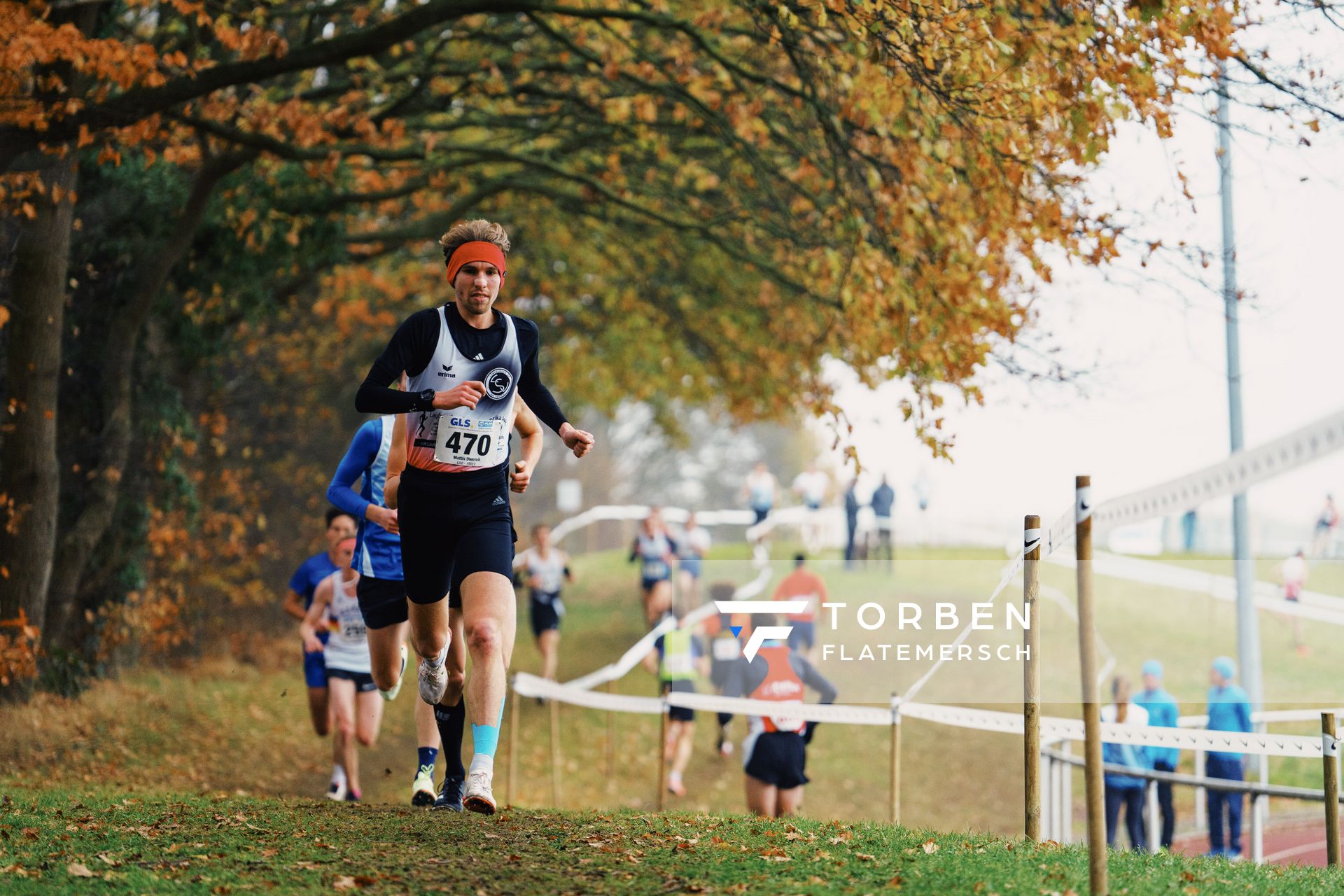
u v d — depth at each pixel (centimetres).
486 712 1186
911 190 2667
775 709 2112
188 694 3612
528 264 5262
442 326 1230
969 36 2238
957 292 2758
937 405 2877
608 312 5553
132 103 2600
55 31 2350
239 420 5084
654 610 4609
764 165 3222
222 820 1431
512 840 1288
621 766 3931
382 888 1037
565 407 6869
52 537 2841
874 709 1880
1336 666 5412
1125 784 2650
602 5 3123
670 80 3141
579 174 3572
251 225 3522
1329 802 1456
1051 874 1115
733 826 1467
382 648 1691
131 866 1130
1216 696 2780
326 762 3212
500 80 3331
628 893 1028
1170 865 1267
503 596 1234
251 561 4469
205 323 3841
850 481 6962
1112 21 2212
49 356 2830
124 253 3422
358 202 3659
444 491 1254
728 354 5084
